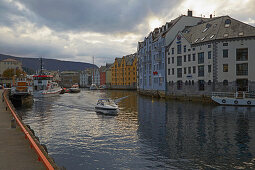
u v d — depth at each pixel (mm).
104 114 30359
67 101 50594
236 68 40875
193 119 25688
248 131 19625
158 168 11969
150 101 49844
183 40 50375
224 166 12117
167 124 23016
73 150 14867
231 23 43531
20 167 7410
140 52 79438
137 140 17094
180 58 51375
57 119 26484
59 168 7594
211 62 43062
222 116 27328
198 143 16234
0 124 14859
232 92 40969
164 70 56844
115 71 133500
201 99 45156
